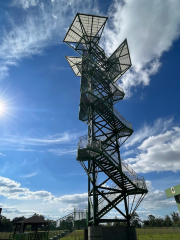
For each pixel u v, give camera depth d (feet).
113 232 49.44
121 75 99.96
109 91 82.69
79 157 56.03
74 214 59.62
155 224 313.53
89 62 81.87
